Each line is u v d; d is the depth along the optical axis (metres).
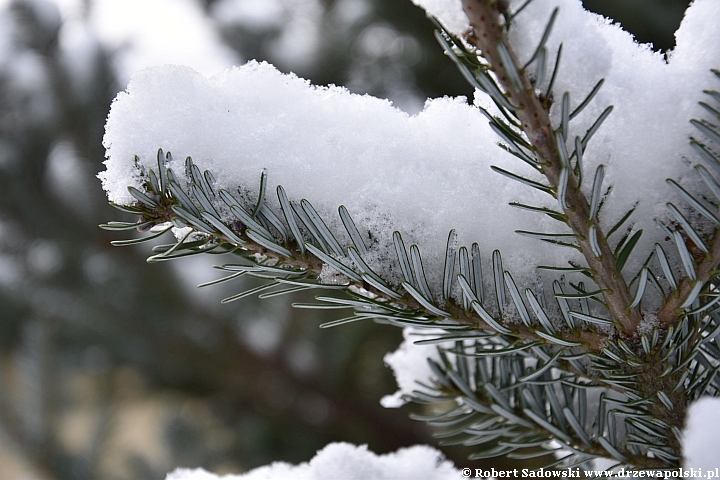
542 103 0.50
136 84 0.53
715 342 0.54
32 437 1.40
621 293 0.51
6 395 1.41
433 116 0.54
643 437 0.54
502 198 0.53
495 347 0.57
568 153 0.51
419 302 0.52
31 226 1.81
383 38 1.79
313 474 0.60
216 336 1.87
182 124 0.53
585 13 0.51
